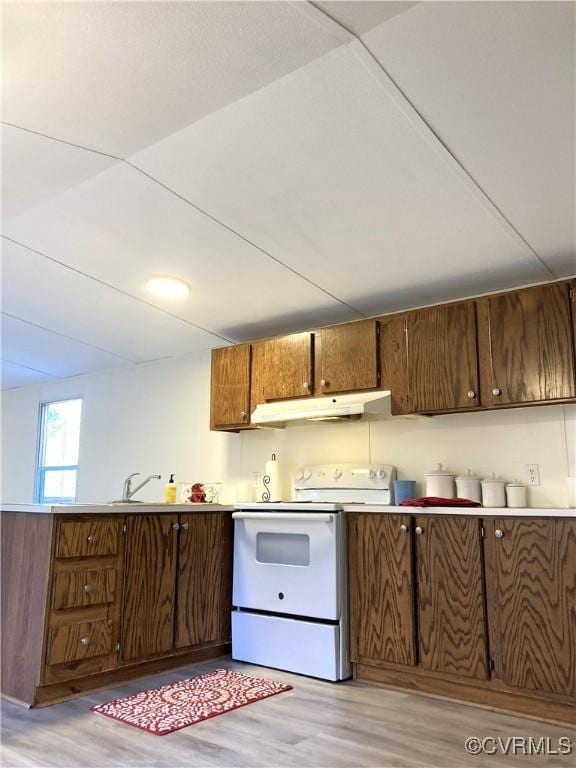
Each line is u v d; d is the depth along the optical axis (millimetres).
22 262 3779
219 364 4176
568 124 2234
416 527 3027
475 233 2934
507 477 3223
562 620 2564
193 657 3477
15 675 2838
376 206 2836
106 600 3025
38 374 5770
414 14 1862
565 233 2867
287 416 3643
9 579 3008
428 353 3277
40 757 2195
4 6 1834
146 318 4305
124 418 5199
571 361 2834
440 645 2875
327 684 3084
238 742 2332
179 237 3299
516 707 2658
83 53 2045
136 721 2541
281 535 3477
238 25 1929
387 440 3689
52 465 5789
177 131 2525
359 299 3721
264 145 2553
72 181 2930
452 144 2395
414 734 2420
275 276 3559
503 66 2014
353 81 2168
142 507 3242
